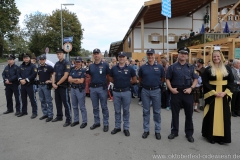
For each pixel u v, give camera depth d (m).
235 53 9.41
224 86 4.12
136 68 8.70
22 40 57.62
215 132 4.04
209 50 10.27
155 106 4.42
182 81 4.26
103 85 4.88
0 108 7.27
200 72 6.46
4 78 6.37
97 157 3.54
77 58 5.09
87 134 4.66
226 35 12.84
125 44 23.55
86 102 8.30
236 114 6.16
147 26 18.20
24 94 6.17
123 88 4.57
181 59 4.26
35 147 3.96
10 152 3.76
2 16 35.12
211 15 17.02
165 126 5.20
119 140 4.30
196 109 6.57
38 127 5.16
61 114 5.72
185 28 18.53
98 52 4.82
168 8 8.71
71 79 5.09
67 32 33.19
